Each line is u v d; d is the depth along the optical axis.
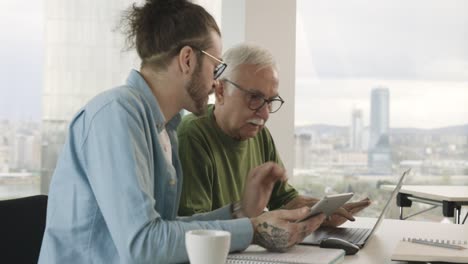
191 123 2.11
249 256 1.45
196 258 1.02
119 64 4.09
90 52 4.08
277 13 4.35
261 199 1.72
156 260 1.31
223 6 4.33
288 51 4.38
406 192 4.05
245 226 1.46
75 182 1.41
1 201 1.57
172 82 1.53
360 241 1.78
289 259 1.42
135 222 1.30
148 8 1.56
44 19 4.04
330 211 1.69
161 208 1.55
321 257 1.46
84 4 4.07
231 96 2.12
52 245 1.42
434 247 1.58
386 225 2.19
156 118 1.52
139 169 1.35
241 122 2.12
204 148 2.06
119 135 1.35
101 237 1.40
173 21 1.51
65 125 4.08
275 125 4.38
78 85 4.08
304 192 4.95
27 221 1.59
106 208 1.33
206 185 2.00
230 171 2.15
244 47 2.15
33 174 4.09
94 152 1.36
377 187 4.95
